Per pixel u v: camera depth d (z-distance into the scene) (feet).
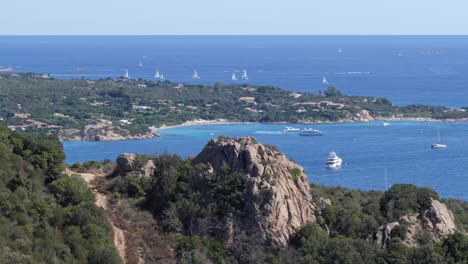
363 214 375.25
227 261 330.75
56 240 311.27
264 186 351.05
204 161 377.30
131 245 334.65
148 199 369.71
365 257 334.03
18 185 350.23
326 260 330.13
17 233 305.32
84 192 361.30
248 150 365.40
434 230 366.43
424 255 334.03
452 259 340.80
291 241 343.26
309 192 374.22
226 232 344.90
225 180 358.64
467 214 445.37
